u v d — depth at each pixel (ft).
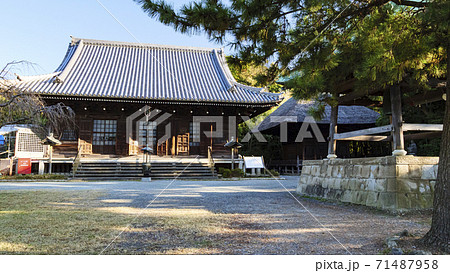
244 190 31.09
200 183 40.16
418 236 11.97
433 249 10.33
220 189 31.86
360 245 11.15
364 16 14.32
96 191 28.58
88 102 54.03
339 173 23.34
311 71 14.11
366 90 19.66
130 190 29.78
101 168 49.83
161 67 67.26
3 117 23.20
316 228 13.91
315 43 13.99
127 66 65.72
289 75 15.88
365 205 20.03
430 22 11.82
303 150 68.80
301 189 28.22
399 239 11.53
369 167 20.42
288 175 66.03
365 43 14.47
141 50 72.69
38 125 28.60
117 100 52.70
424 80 18.04
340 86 23.72
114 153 57.57
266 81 16.40
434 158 19.31
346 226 14.34
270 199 24.11
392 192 18.22
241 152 84.79
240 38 14.35
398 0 12.90
